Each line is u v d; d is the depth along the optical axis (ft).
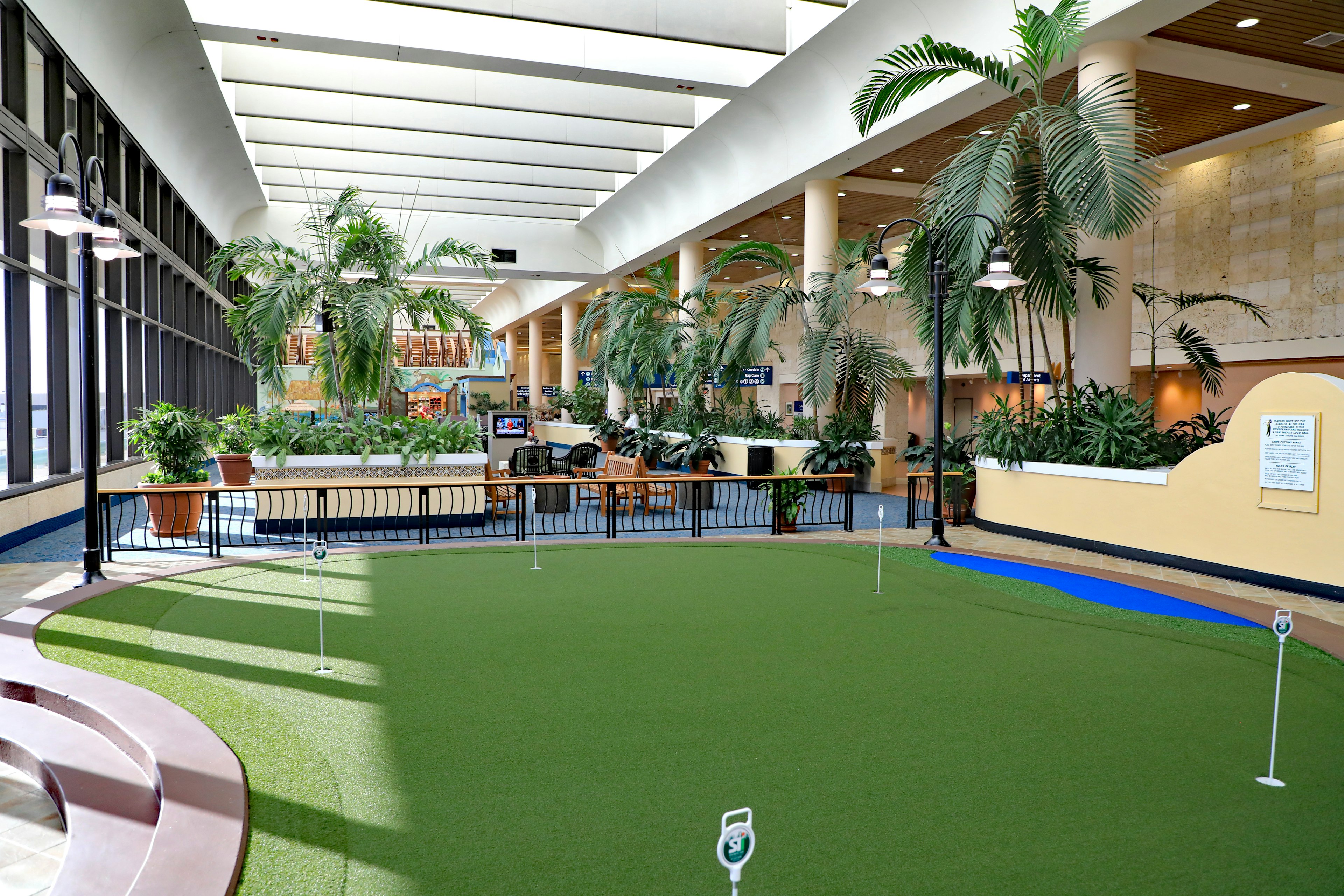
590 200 73.26
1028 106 30.14
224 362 70.23
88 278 21.03
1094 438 29.25
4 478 28.78
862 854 8.54
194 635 16.56
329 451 34.63
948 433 40.32
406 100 47.70
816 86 45.42
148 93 41.91
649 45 44.11
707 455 49.96
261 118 50.06
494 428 65.82
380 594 20.65
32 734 12.06
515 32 41.22
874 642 16.63
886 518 38.34
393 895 7.73
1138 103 33.60
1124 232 26.08
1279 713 12.82
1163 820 9.34
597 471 46.06
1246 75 34.58
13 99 27.37
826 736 11.71
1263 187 42.83
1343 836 9.01
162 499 28.86
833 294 47.19
